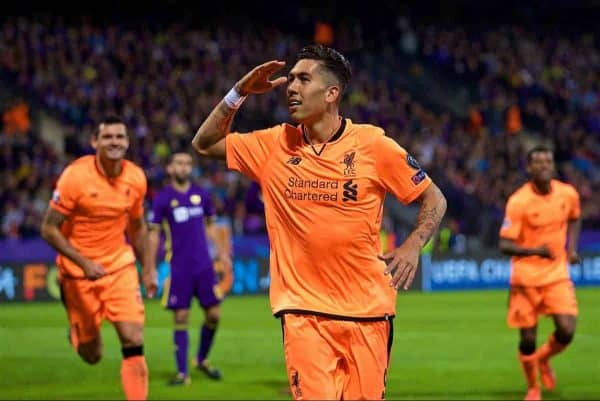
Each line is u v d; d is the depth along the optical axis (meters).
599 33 72.56
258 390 16.70
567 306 15.77
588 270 43.75
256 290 38.34
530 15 74.19
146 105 47.59
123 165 13.71
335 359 8.65
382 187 8.73
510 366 19.66
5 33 49.81
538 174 15.91
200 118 47.94
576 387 17.17
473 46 64.19
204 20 64.88
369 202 8.65
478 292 40.56
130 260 13.72
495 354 21.48
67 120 46.66
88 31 52.19
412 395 16.22
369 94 55.09
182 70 52.75
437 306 33.66
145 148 44.06
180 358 17.44
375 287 8.71
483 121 57.66
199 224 17.92
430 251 41.81
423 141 51.78
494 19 73.25
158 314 30.98
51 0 62.62
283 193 8.72
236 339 24.05
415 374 18.58
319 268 8.64
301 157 8.70
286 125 8.95
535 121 58.09
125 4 64.00
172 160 17.89
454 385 17.27
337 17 67.81
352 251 8.61
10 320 28.53
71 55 49.88
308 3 67.38
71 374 18.67
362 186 8.59
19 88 47.72
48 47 49.78
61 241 13.05
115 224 13.54
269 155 8.84
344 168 8.60
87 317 13.63
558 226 15.98
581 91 62.62
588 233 45.66
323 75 8.66
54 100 47.03
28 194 39.69
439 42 64.25
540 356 16.20
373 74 62.03
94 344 14.02
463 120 58.31
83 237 13.43
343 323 8.59
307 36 66.50
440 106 60.91
